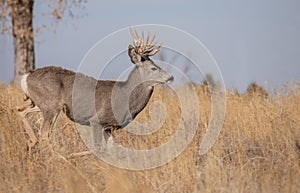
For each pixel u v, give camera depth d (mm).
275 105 41906
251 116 39062
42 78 38031
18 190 27609
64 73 38531
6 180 28438
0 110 36906
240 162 30609
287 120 38812
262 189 27547
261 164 30922
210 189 27391
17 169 29781
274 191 27719
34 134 36625
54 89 37906
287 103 41812
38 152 34344
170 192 28203
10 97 43531
